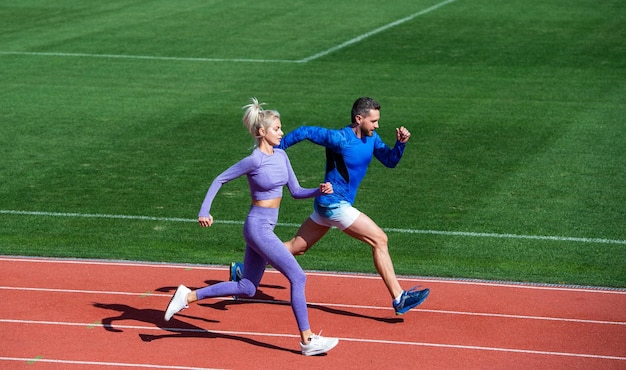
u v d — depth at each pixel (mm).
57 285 10352
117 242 11984
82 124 17703
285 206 13453
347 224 9125
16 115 18328
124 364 8305
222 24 28031
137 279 10602
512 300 9969
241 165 8344
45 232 12312
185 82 21266
